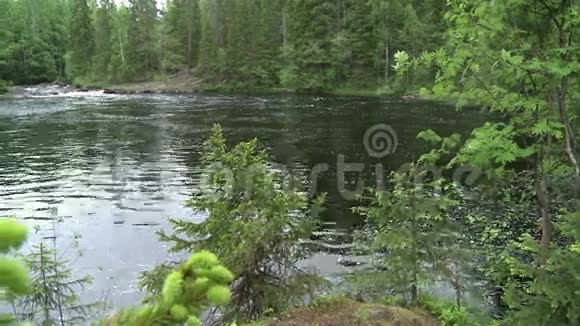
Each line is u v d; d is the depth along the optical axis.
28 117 35.28
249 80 63.72
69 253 11.30
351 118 32.47
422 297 8.01
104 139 26.45
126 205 14.98
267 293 6.84
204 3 83.00
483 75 6.36
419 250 7.74
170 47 72.25
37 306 6.73
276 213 6.96
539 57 5.77
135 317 1.36
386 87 48.44
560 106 5.82
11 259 1.10
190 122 32.38
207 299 1.37
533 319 5.13
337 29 62.00
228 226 6.92
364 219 13.45
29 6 73.69
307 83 59.88
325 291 7.97
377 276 7.84
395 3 58.94
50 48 78.75
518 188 14.12
